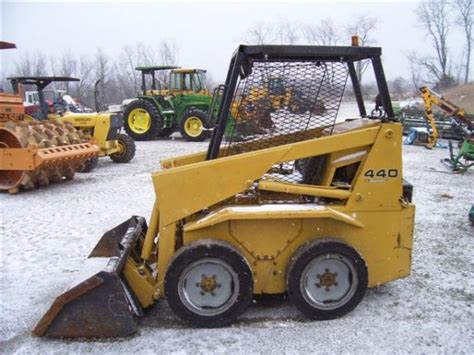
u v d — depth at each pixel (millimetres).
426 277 4629
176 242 3828
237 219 3629
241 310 3625
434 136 14336
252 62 3820
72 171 9711
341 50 3736
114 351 3367
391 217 3855
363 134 3738
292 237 3785
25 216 7051
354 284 3709
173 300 3578
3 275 4805
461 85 43688
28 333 3643
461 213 7020
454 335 3543
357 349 3354
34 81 10883
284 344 3418
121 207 7527
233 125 3922
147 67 18031
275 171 4168
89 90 40281
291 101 3928
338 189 3834
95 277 3463
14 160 8320
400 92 45875
